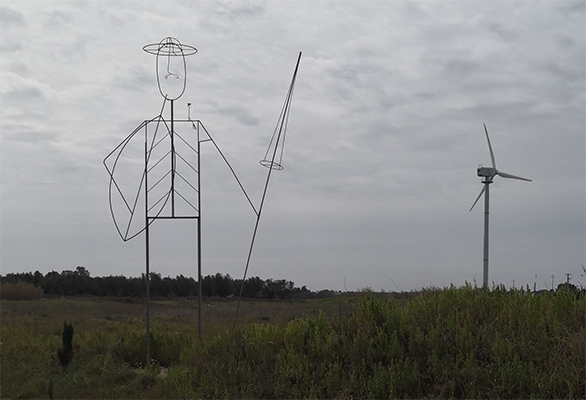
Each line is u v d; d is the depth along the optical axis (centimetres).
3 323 2836
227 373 1177
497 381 928
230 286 8188
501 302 1250
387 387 980
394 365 1032
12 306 4828
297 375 1089
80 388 1328
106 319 3581
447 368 980
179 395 1151
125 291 8162
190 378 1213
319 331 1260
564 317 1123
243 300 7112
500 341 1007
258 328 1399
